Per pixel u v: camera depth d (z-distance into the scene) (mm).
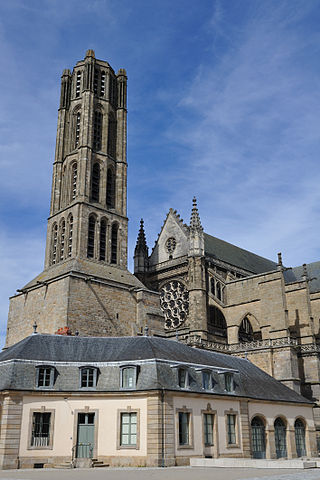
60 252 78188
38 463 38938
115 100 91938
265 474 30859
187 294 87250
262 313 77125
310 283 100688
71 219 78000
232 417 47594
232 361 58500
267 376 60531
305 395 73875
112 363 43875
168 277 91375
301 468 35656
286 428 54188
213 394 45438
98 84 89438
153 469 35844
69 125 87250
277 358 72812
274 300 76375
